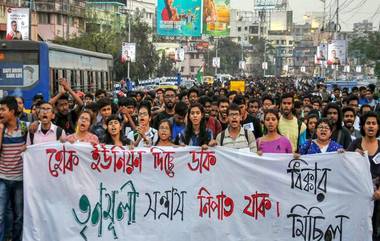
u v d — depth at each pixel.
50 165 9.15
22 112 12.79
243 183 9.09
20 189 9.40
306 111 16.17
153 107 15.90
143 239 9.15
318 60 66.62
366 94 19.69
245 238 9.11
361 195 8.92
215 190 9.12
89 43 62.94
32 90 22.19
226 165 9.10
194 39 124.31
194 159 9.13
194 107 9.95
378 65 62.62
